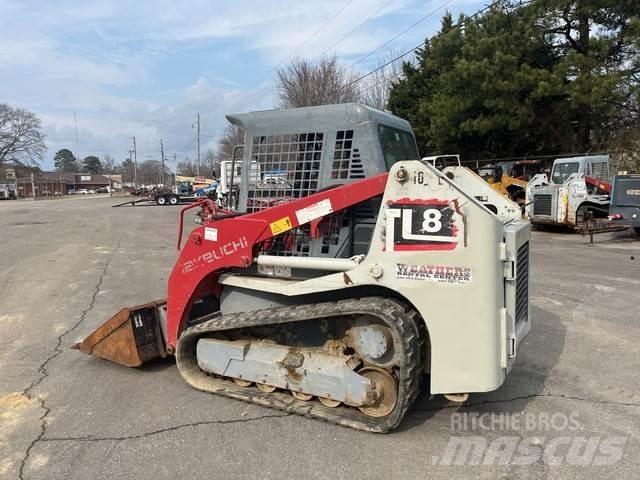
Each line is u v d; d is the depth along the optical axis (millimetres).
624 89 19359
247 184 4168
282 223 3617
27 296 7605
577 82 18422
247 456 3100
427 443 3232
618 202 12844
